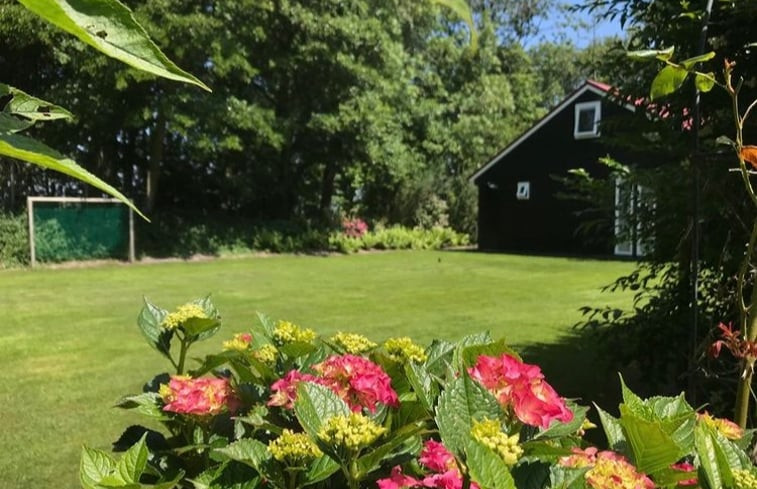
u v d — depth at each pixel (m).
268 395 1.46
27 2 0.37
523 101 25.44
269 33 13.74
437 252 16.66
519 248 17.45
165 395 1.39
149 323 1.68
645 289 3.31
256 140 13.95
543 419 0.92
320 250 16.19
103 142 13.41
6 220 11.36
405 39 17.86
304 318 6.39
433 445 1.06
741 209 2.57
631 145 3.23
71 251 12.11
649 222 3.12
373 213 19.36
